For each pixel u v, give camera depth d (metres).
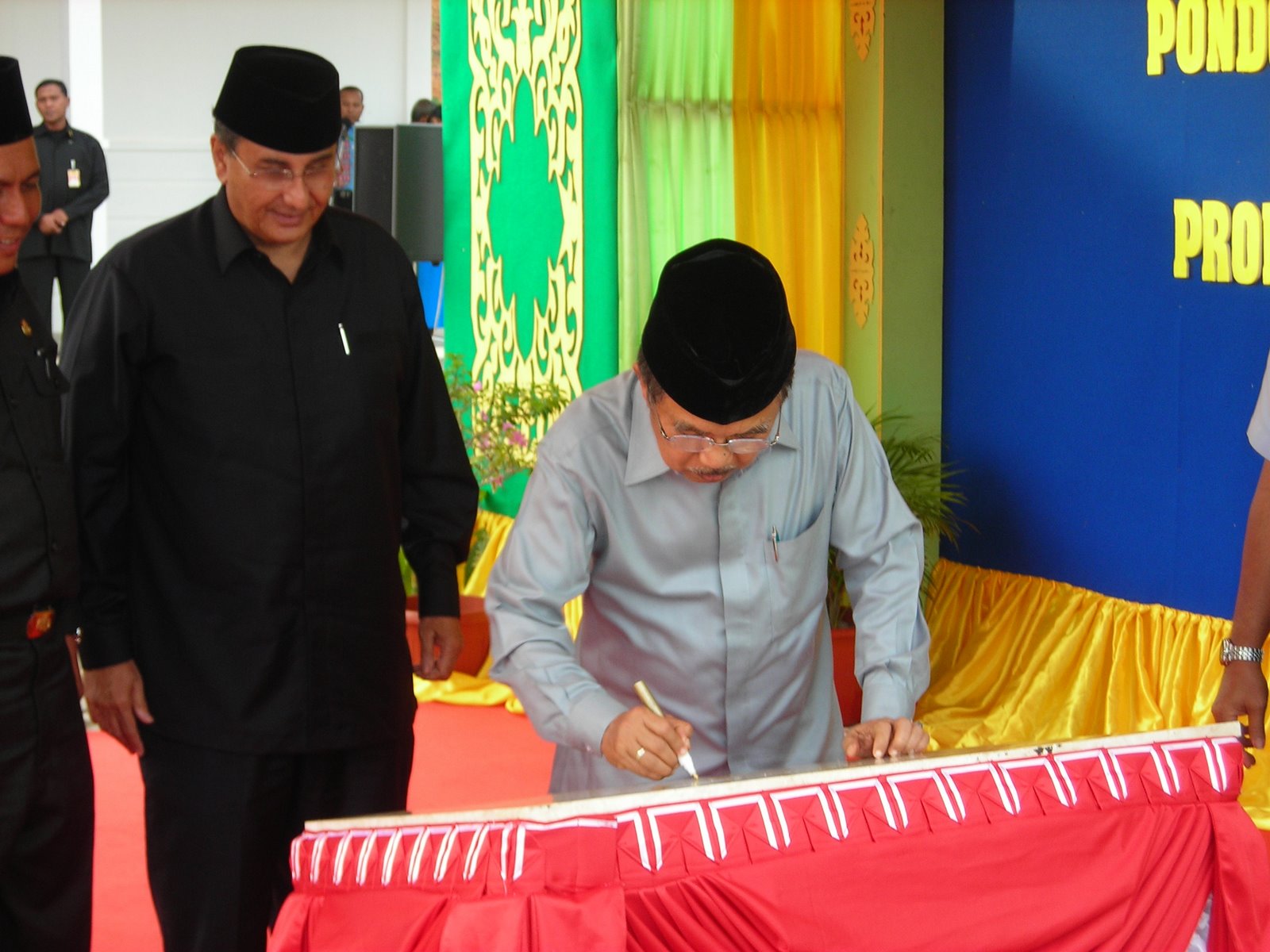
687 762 1.59
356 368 2.13
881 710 1.80
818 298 4.25
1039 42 3.91
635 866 1.36
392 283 2.21
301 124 1.94
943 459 4.42
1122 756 1.54
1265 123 3.28
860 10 4.17
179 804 2.13
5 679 1.91
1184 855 1.54
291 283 2.10
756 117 4.15
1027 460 4.09
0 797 1.92
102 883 3.04
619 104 4.16
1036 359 4.02
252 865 2.13
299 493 2.09
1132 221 3.66
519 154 4.87
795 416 1.87
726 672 1.89
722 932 1.38
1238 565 3.43
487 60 5.11
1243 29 3.31
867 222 4.25
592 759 1.92
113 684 2.13
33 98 9.42
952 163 4.29
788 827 1.41
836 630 3.97
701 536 1.85
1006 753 1.51
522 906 1.33
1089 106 3.77
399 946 1.37
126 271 2.04
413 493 2.35
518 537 1.85
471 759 3.88
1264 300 3.31
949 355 4.37
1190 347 3.52
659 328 1.63
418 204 5.93
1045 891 1.46
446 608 2.34
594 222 4.33
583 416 1.86
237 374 2.06
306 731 2.13
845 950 1.39
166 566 2.11
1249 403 3.37
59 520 1.95
